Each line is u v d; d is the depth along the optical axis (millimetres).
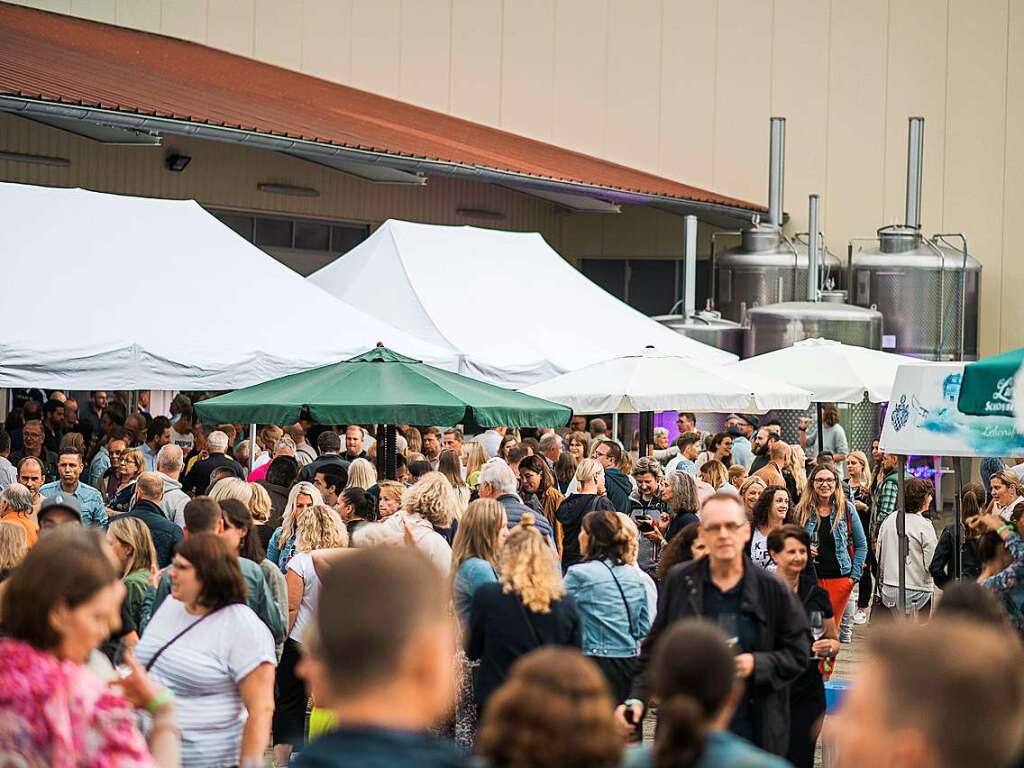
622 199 35094
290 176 33625
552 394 20438
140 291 18047
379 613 3555
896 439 12164
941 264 36438
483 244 26266
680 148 42406
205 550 7352
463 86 43000
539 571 9008
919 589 15945
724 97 42031
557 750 3639
